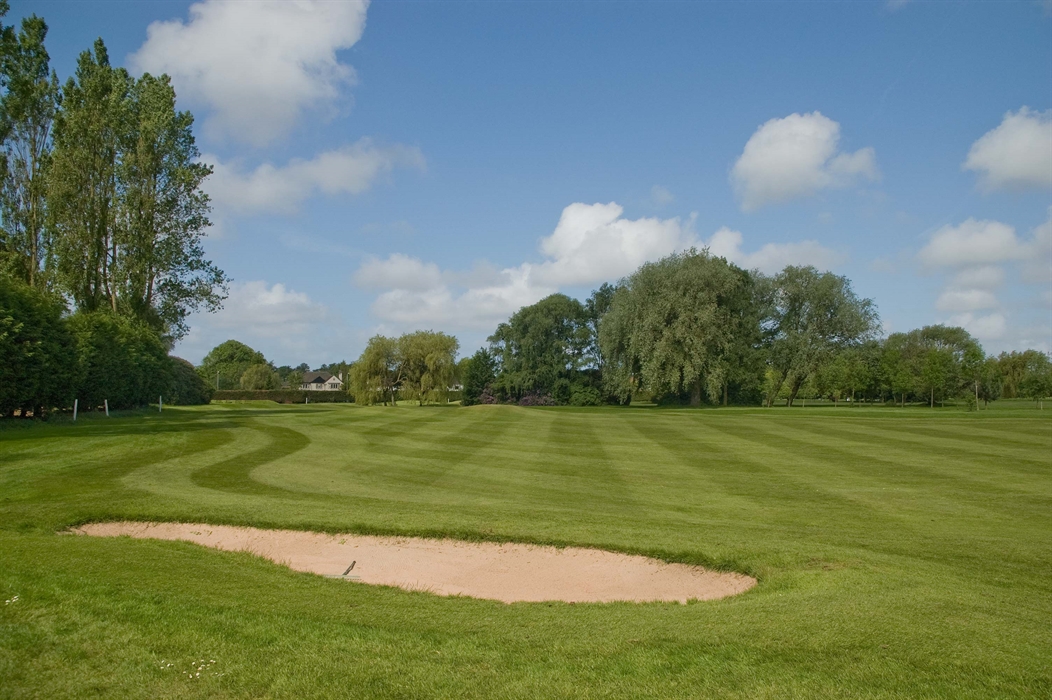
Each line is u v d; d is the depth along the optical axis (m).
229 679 5.25
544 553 10.82
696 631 6.35
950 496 15.59
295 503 13.41
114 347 38.03
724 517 13.47
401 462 20.77
